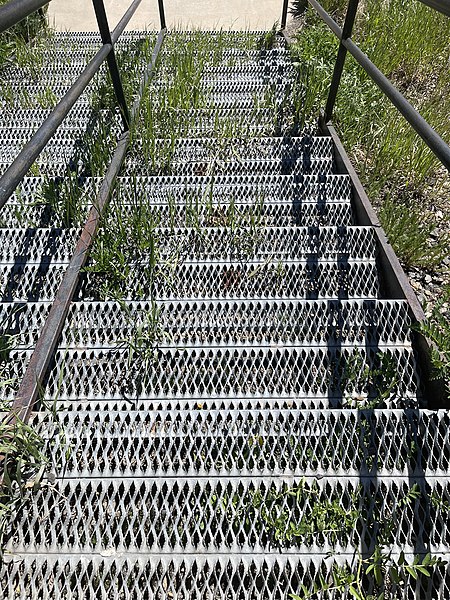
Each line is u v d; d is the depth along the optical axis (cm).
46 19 595
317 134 366
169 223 279
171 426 177
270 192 305
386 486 163
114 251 240
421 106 394
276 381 198
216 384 198
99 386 194
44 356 194
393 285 237
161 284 238
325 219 289
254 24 615
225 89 427
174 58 453
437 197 313
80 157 323
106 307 221
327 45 447
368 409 183
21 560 147
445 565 145
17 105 411
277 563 147
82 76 246
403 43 446
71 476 164
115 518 158
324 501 156
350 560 147
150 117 351
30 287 240
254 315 223
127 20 380
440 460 168
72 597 141
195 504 160
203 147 347
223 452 174
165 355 206
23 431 165
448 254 274
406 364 201
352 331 214
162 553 148
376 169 323
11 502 154
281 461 170
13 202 292
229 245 259
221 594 142
